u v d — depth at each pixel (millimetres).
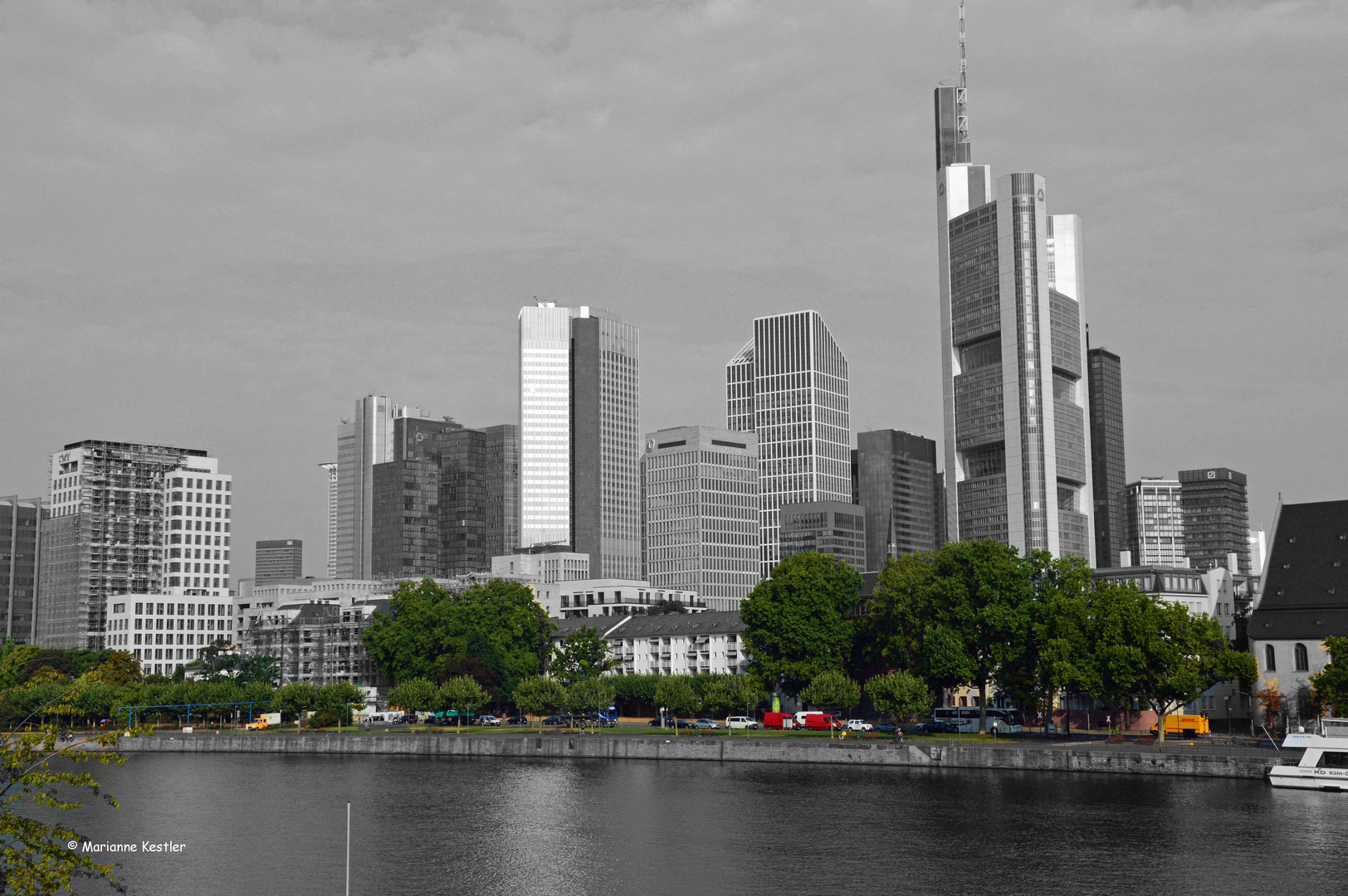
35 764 52656
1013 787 163250
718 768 197625
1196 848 120938
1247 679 196500
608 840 134250
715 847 128500
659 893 110000
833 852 124250
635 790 172625
